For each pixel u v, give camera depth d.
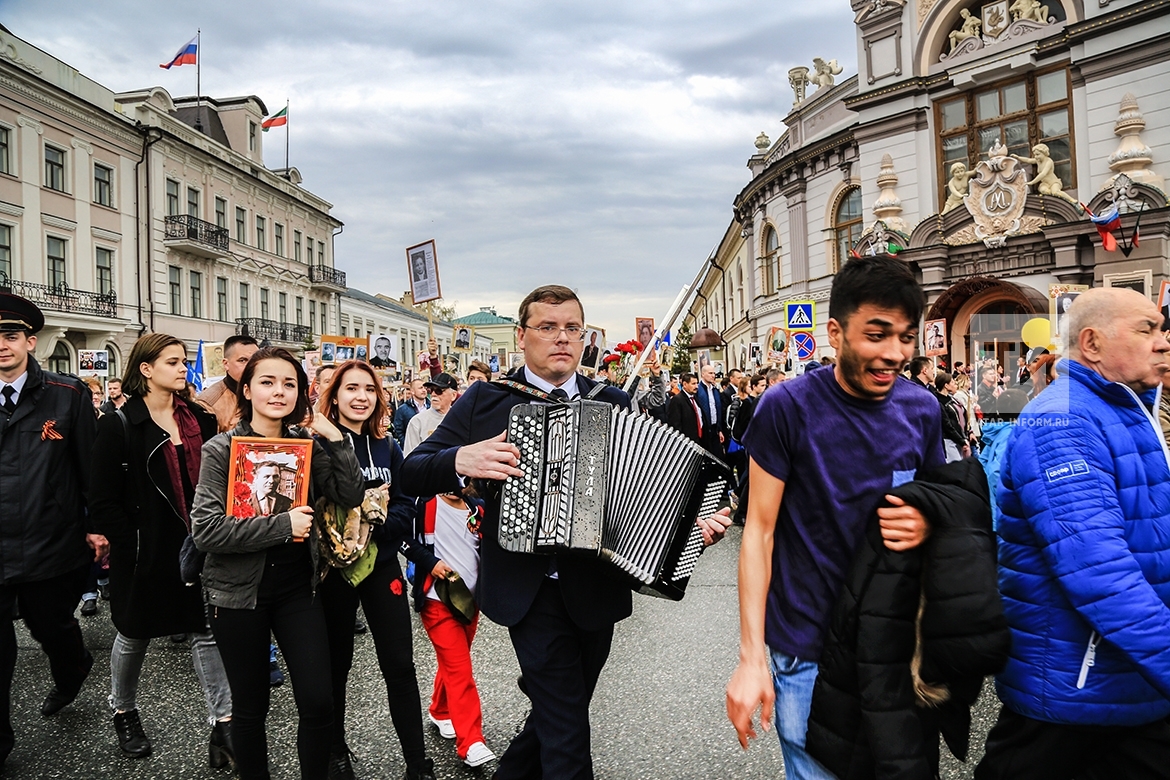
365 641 5.88
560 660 2.68
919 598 1.97
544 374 3.02
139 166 32.19
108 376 29.97
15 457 3.93
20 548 3.88
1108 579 1.91
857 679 1.97
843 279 2.09
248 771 2.98
